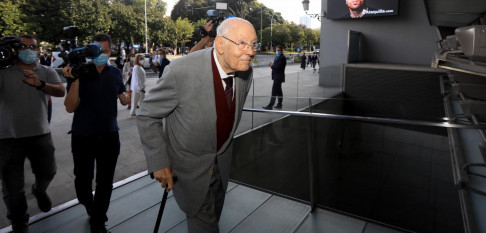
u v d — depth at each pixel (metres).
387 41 10.70
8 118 1.97
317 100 5.86
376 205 4.19
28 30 23.09
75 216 2.31
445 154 4.20
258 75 16.84
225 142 1.42
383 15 10.14
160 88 1.26
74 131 2.02
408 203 4.18
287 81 8.69
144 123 1.30
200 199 1.39
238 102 1.36
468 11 5.57
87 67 1.82
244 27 1.20
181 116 1.31
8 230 2.12
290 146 4.83
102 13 28.28
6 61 1.78
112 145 2.11
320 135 5.54
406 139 4.55
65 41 1.95
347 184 4.57
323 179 4.70
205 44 2.33
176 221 2.21
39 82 1.96
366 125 5.17
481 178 1.73
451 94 4.01
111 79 2.08
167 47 47.47
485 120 2.23
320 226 2.09
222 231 2.05
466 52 2.75
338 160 5.05
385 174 4.57
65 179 3.26
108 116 2.06
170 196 2.60
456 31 2.92
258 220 2.19
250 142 4.47
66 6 25.47
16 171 2.02
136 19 34.75
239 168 4.20
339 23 11.33
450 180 4.14
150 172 1.28
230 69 1.27
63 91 2.22
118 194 2.62
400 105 4.63
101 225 2.02
